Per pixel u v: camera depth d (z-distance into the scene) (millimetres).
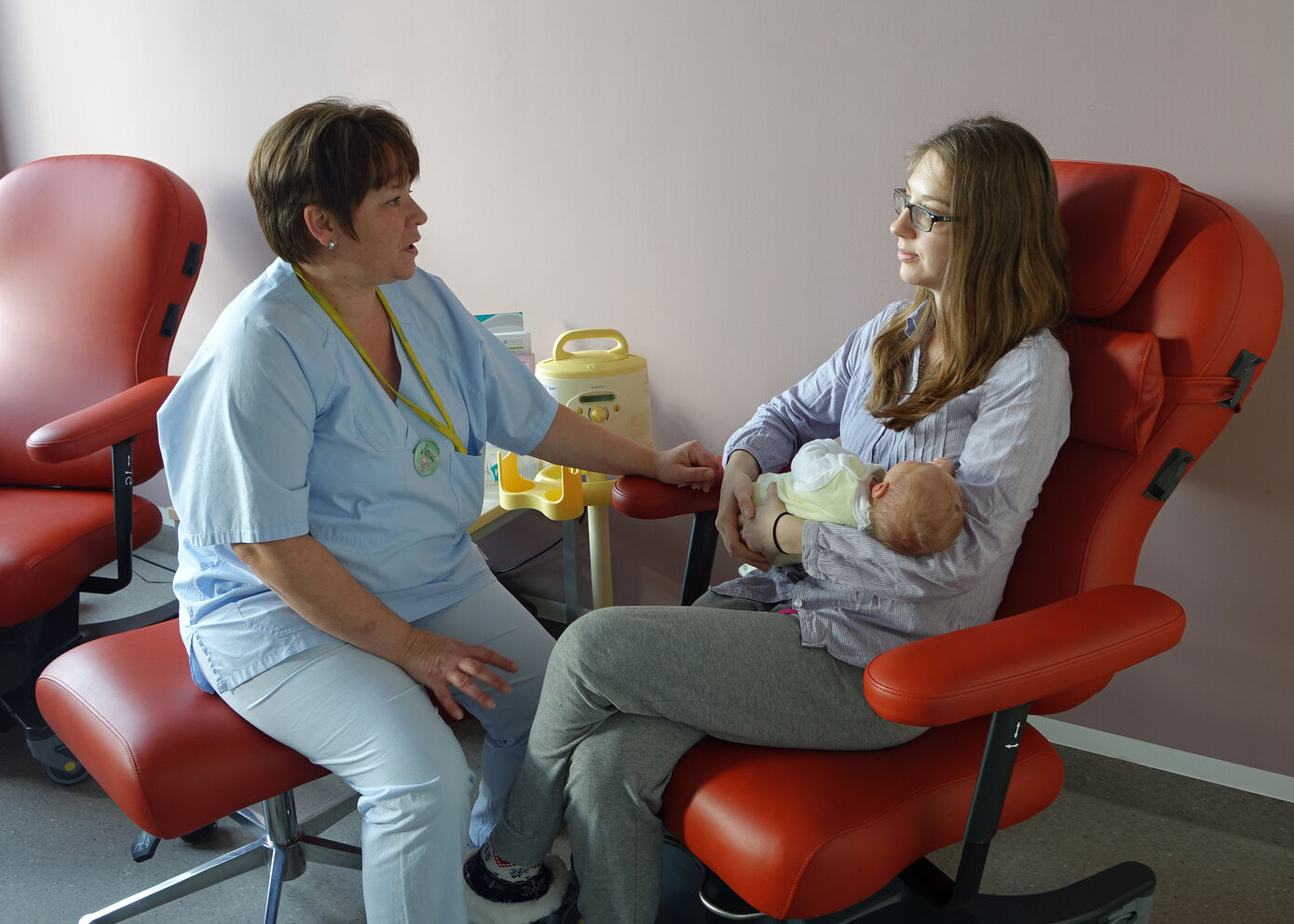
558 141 1939
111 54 2363
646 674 1165
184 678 1362
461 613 1455
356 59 2094
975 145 1197
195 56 2264
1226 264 1177
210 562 1333
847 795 1099
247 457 1200
